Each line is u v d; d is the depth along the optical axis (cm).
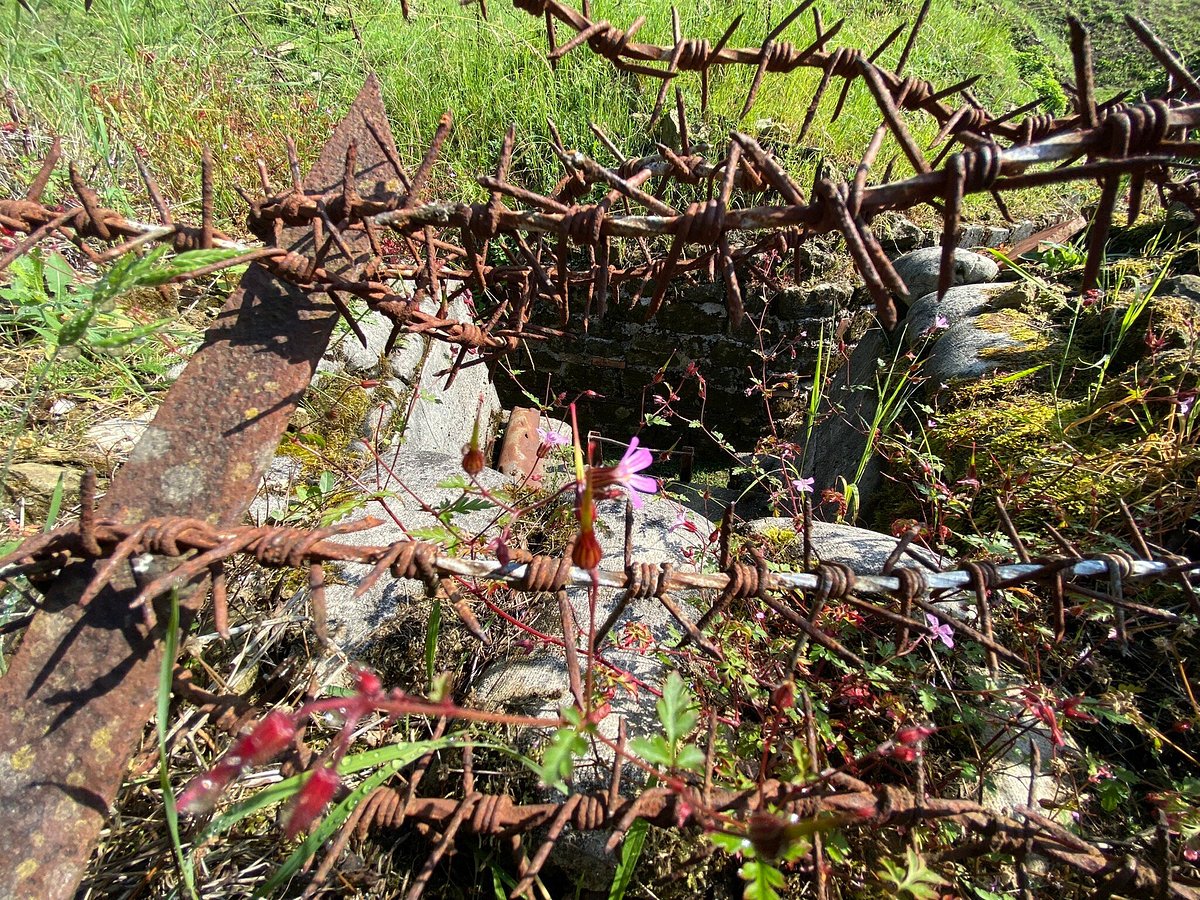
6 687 96
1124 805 157
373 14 470
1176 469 195
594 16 429
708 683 158
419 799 110
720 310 385
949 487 223
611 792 106
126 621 99
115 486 107
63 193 272
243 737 91
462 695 167
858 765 147
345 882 133
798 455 262
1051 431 223
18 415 205
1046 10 843
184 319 248
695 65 137
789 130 416
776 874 87
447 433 294
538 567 102
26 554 89
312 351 118
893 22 615
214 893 128
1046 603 177
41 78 348
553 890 138
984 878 133
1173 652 170
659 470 418
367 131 129
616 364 412
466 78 411
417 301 121
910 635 173
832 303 380
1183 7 834
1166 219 303
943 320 281
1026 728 146
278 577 179
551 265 157
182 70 389
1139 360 232
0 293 178
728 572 110
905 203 87
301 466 213
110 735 97
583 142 400
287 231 119
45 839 93
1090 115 90
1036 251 344
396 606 177
